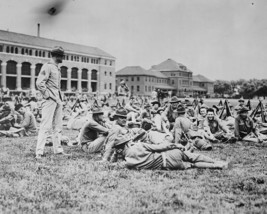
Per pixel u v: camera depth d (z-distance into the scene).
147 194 4.66
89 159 7.34
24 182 5.28
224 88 128.75
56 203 4.23
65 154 7.95
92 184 5.20
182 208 4.07
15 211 3.92
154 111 11.53
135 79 104.81
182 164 6.28
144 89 103.19
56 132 8.06
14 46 68.62
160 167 6.29
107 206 4.12
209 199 4.45
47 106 7.66
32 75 72.75
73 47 83.88
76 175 5.78
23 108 14.02
